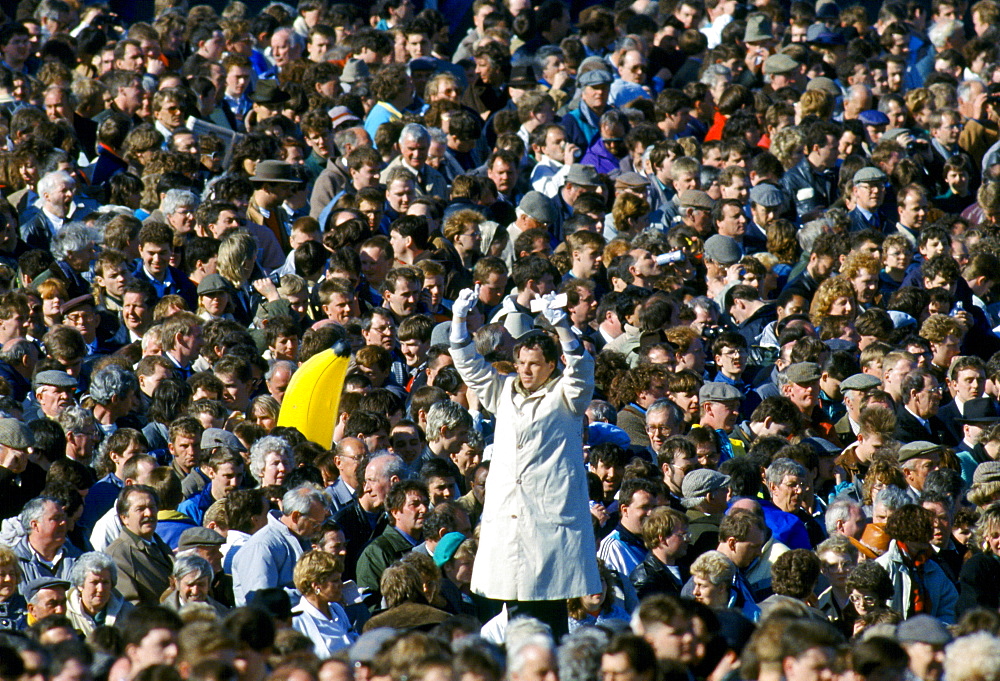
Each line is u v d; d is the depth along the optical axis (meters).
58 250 45.84
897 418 42.06
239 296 45.94
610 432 38.22
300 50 69.81
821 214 58.56
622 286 49.25
